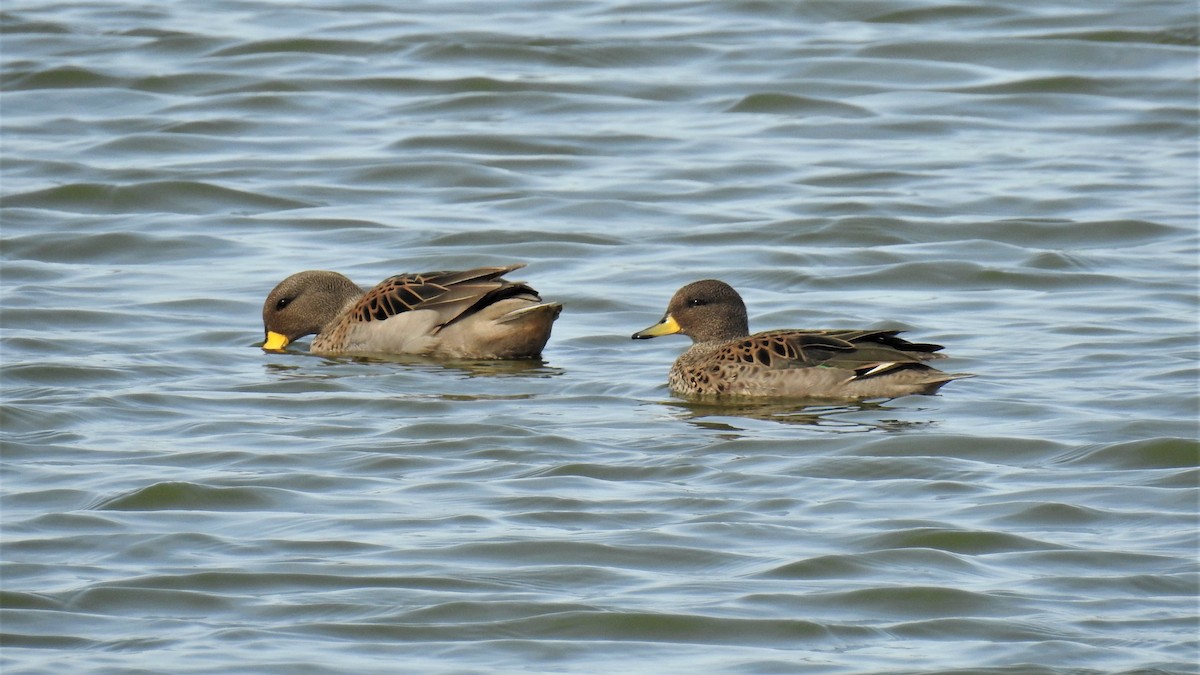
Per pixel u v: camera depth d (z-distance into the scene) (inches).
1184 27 1141.7
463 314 644.7
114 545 423.5
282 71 1082.7
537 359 640.4
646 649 365.4
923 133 986.1
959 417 539.5
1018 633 370.6
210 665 354.3
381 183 903.1
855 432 522.0
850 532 430.6
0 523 438.9
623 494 462.6
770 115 1021.2
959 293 721.6
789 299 714.2
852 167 919.7
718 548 420.2
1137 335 641.6
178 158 938.7
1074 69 1085.1
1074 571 404.5
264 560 411.8
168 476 477.7
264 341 665.6
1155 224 812.0
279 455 500.4
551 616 379.2
